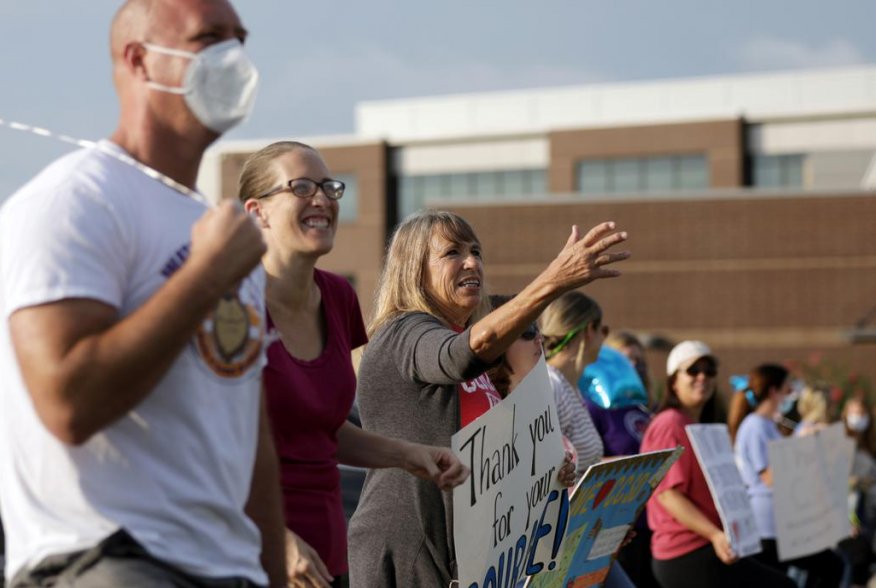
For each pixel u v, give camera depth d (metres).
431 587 4.38
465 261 4.64
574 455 5.77
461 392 4.50
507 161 50.16
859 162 46.72
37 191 2.55
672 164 47.88
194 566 2.59
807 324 37.88
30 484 2.57
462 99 55.31
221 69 2.61
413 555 4.39
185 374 2.60
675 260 38.78
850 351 37.47
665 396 7.57
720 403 7.82
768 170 47.69
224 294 2.60
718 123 47.22
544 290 3.86
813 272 37.91
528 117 54.72
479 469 4.10
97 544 2.52
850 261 37.69
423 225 4.68
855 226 37.69
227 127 2.67
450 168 50.72
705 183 47.44
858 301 37.59
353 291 4.26
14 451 2.58
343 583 4.55
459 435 4.01
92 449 2.54
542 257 39.84
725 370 38.28
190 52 2.61
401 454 3.92
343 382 3.98
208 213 2.48
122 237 2.56
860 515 12.23
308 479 3.88
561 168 48.91
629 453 7.22
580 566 5.04
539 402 4.43
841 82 53.59
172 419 2.58
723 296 38.47
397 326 4.45
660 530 7.10
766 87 54.03
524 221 40.00
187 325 2.41
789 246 38.09
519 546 4.37
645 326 38.88
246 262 2.46
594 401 7.23
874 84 53.62
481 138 50.38
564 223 39.72
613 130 48.47
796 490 8.95
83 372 2.37
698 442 6.88
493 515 4.17
